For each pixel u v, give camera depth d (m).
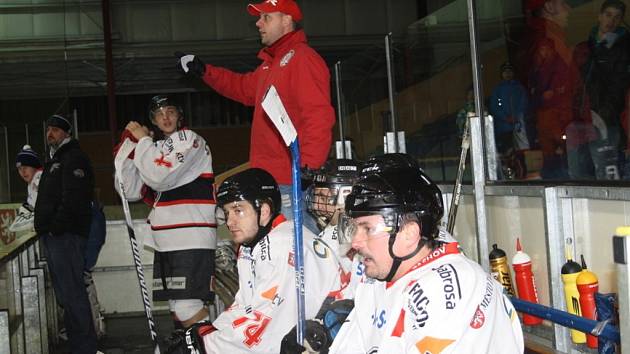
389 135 5.61
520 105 3.61
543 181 3.45
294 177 2.66
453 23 4.33
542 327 3.42
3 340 3.56
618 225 2.92
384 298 2.01
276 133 4.19
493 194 3.81
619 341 2.62
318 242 2.99
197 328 3.06
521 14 3.54
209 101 15.82
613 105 2.93
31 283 5.15
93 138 15.46
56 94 11.87
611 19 2.91
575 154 3.20
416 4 13.03
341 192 3.18
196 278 4.82
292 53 4.16
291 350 2.54
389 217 1.94
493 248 3.66
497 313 1.92
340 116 7.23
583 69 3.11
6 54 11.95
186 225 4.80
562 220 3.22
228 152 15.91
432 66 4.72
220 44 12.85
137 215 7.78
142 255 7.71
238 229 3.02
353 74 6.65
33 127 9.30
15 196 9.13
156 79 13.80
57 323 6.67
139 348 6.18
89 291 6.49
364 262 2.01
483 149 3.96
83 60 12.36
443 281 1.87
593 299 2.96
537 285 3.48
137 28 12.71
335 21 12.98
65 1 12.21
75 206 5.42
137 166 4.67
